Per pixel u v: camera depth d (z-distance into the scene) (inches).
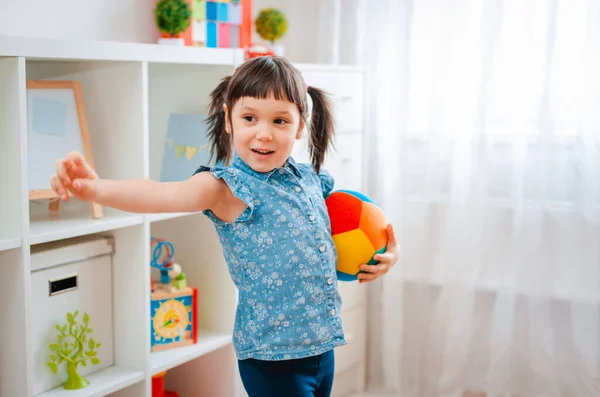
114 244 75.9
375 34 102.9
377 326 107.0
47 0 80.2
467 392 101.6
